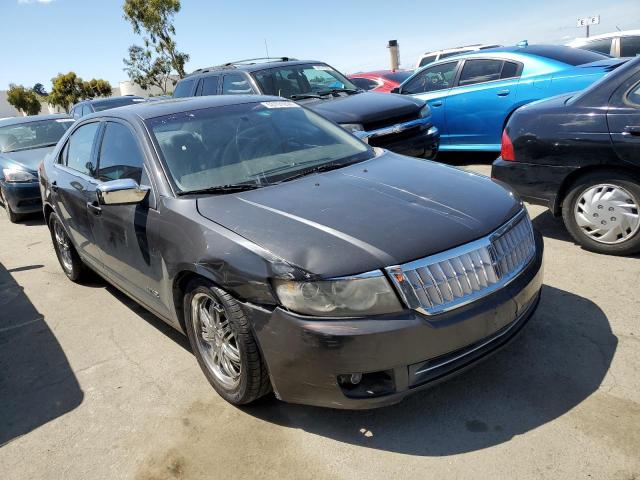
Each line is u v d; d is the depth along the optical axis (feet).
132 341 12.87
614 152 13.24
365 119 21.40
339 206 9.32
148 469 8.61
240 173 11.17
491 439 8.30
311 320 7.89
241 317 8.66
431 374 8.11
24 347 13.29
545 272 13.58
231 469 8.39
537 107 15.02
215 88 26.11
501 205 9.59
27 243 22.94
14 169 26.02
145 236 10.91
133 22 102.17
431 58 47.29
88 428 9.79
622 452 7.73
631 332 10.57
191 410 9.92
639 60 13.43
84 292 16.43
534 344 10.55
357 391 8.16
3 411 10.69
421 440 8.48
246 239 8.75
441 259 8.15
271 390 9.23
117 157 12.62
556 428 8.34
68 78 140.15
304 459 8.40
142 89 118.11
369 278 7.80
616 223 13.71
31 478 8.74
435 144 23.58
